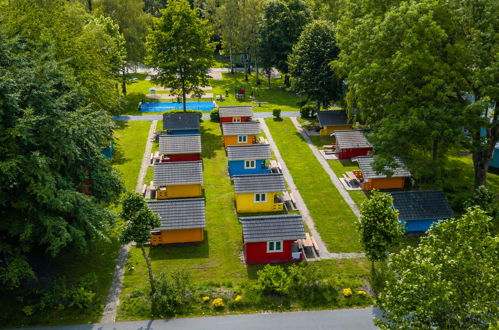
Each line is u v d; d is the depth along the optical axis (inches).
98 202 1246.9
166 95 3157.0
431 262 717.3
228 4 3560.5
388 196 1104.2
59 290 1052.5
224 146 2202.3
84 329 978.1
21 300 1034.7
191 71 2433.6
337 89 2343.8
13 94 911.7
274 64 3292.3
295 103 3016.7
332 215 1539.1
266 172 1878.7
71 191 1002.7
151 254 1306.6
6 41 1045.8
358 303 1069.8
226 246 1358.3
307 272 1112.8
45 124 987.9
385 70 1411.2
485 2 1267.2
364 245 1111.6
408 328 697.6
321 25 2378.2
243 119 2519.7
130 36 3029.0
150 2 4744.1
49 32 1457.9
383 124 1485.0
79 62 1596.9
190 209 1359.5
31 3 1509.6
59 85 1175.0
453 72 1317.7
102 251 1295.5
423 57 1317.7
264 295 1090.1
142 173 1881.2
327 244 1363.2
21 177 958.4
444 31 1299.2
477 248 698.2
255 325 999.6
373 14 1644.9
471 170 1881.2
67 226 1055.0
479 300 660.7
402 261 757.3
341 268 1230.9
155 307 1041.5
